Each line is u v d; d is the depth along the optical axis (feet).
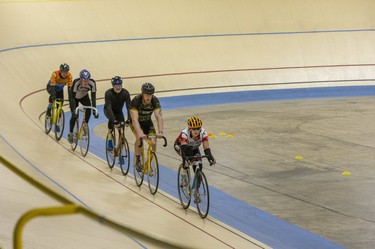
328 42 94.02
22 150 40.50
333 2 97.86
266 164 45.37
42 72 70.74
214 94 82.07
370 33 96.63
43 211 7.70
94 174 38.63
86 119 43.75
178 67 83.35
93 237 23.12
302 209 34.27
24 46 71.61
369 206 34.81
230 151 49.80
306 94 84.12
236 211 33.86
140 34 84.12
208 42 87.97
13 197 25.81
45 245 20.03
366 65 92.94
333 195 37.09
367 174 42.24
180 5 90.07
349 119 64.85
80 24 80.12
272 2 95.30
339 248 28.14
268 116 67.05
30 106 62.90
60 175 35.55
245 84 85.51
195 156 31.37
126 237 24.26
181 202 33.45
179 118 66.23
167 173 42.75
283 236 29.81
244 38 90.58
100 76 76.64
